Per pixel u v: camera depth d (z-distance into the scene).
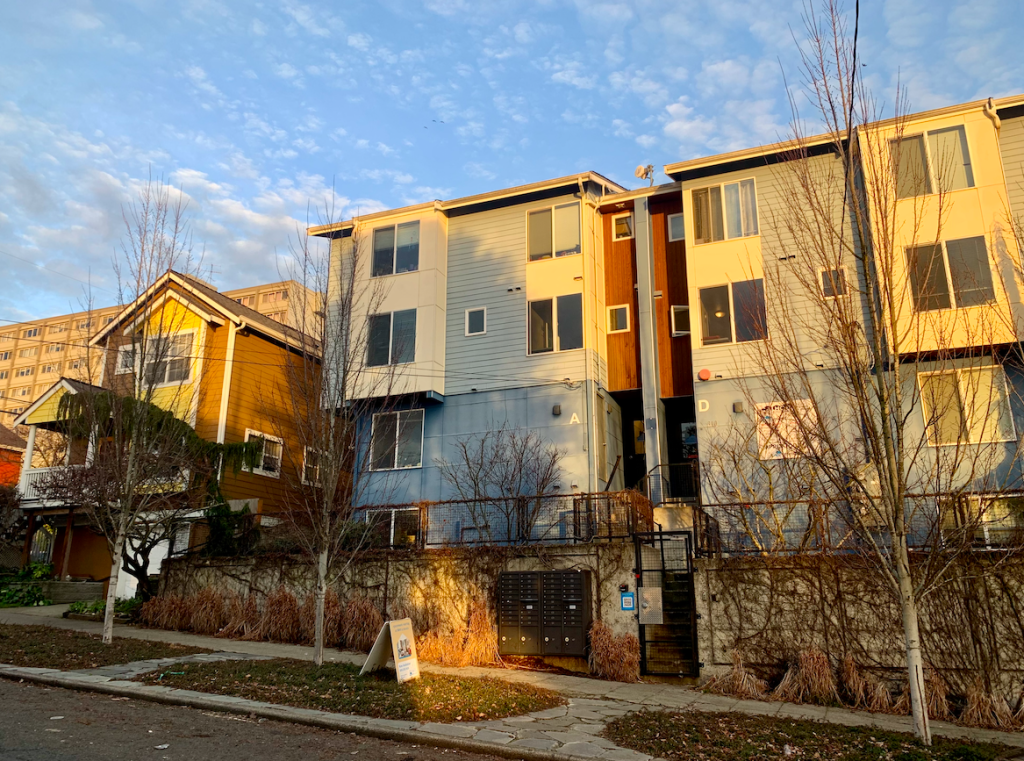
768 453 15.44
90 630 14.70
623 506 14.28
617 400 20.59
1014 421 13.72
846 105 9.25
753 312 16.28
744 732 8.10
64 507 22.88
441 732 7.86
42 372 82.00
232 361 21.95
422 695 9.17
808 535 12.18
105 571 24.42
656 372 18.88
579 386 18.59
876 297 8.75
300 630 14.17
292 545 15.79
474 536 15.99
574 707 9.46
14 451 36.44
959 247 15.30
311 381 13.04
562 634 12.45
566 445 18.27
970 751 7.47
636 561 12.61
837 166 16.91
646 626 12.78
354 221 19.69
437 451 19.34
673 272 19.66
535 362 19.27
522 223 20.59
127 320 15.65
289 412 18.20
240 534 17.02
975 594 10.50
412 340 19.98
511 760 7.32
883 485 8.24
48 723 7.66
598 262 20.48
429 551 14.15
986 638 10.34
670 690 11.10
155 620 15.62
